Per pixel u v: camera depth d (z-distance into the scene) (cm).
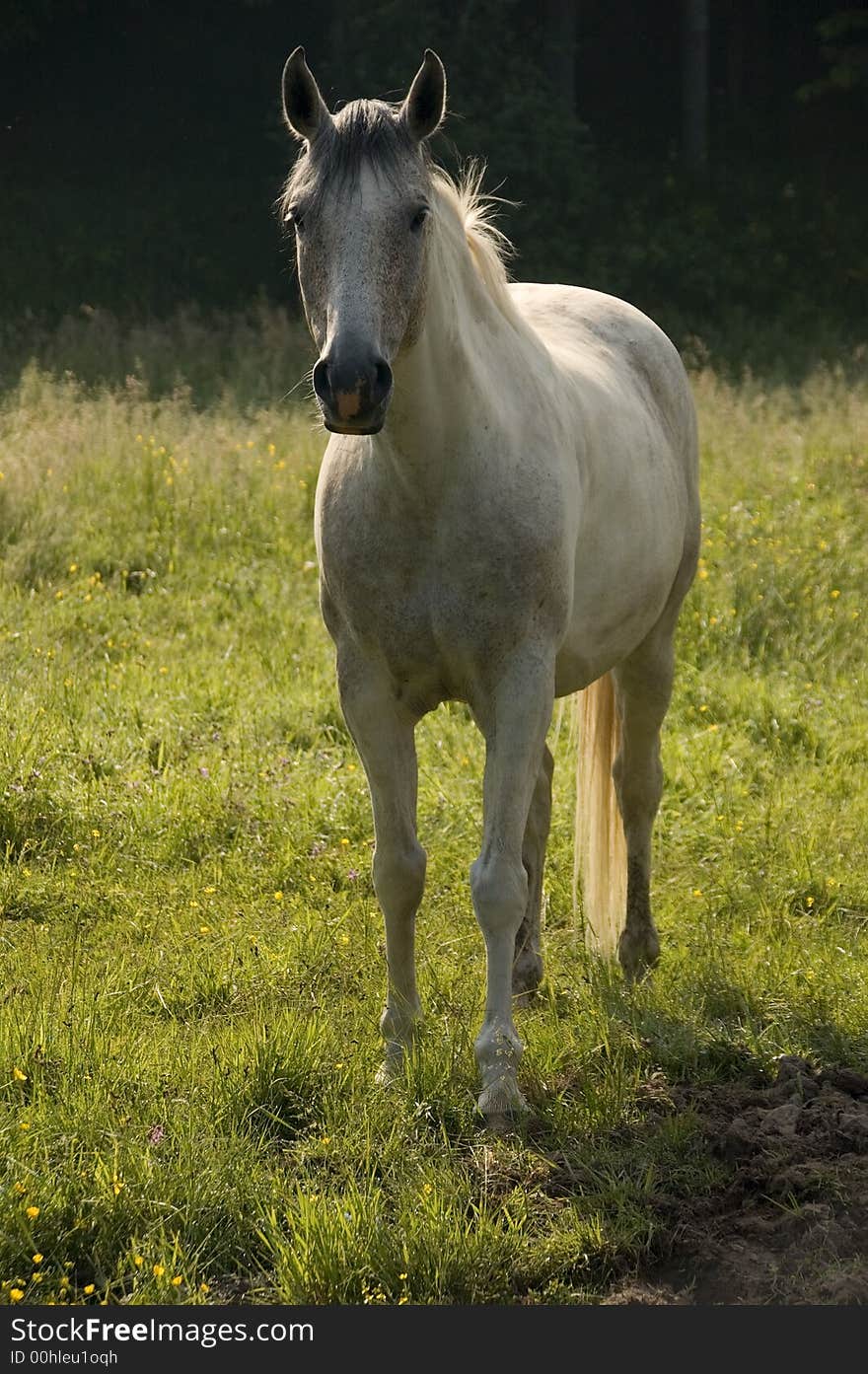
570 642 795
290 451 2089
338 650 743
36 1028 756
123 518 1811
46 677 1339
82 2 4247
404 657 711
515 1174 666
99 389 2527
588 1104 718
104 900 1001
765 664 1491
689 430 973
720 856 1095
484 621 695
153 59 4344
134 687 1352
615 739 952
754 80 4753
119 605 1591
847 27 4338
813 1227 632
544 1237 626
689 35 4269
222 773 1170
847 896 1021
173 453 2025
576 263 3703
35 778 1108
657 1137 694
